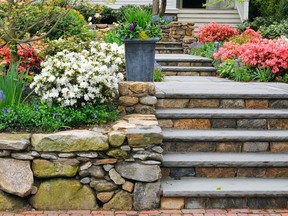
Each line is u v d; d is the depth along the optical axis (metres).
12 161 4.20
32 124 4.52
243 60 8.07
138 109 5.27
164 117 5.25
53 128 4.46
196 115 5.24
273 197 4.29
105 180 4.25
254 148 4.98
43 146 4.18
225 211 4.21
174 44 12.68
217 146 4.95
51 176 4.21
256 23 14.45
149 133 4.21
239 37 11.09
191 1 18.44
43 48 6.50
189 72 9.12
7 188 4.18
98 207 4.27
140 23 5.60
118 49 5.71
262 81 7.70
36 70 6.60
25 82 5.59
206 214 4.12
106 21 13.99
